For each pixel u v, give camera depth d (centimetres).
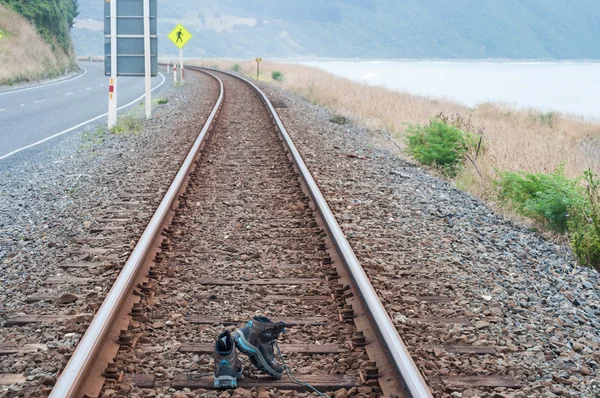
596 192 870
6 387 380
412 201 935
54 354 422
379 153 1412
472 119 2466
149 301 512
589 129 2647
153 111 2269
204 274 588
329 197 919
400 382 369
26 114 2186
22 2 5284
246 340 394
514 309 535
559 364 436
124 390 374
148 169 1120
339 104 2642
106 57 1752
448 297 550
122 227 741
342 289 536
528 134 2136
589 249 703
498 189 1051
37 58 4794
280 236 709
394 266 626
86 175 1095
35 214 839
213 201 873
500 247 724
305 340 454
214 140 1464
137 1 1952
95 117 2139
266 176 1048
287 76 5491
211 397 375
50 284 562
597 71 16725
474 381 400
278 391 386
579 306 553
